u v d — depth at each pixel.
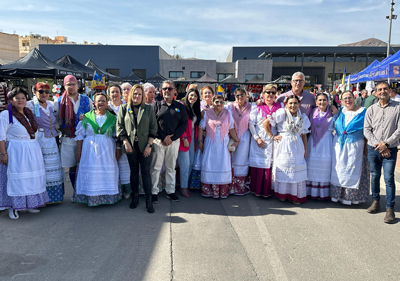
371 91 10.36
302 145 4.47
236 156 4.92
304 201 4.56
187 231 3.54
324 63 31.80
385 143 3.79
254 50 33.75
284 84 23.61
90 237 3.35
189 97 4.73
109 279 2.58
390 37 18.36
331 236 3.44
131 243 3.22
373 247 3.19
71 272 2.67
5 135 3.71
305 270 2.76
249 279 2.61
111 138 4.21
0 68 10.20
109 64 30.16
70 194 4.91
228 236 3.42
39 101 4.14
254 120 4.76
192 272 2.70
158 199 4.71
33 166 3.88
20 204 3.79
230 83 23.30
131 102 4.03
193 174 5.15
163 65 30.62
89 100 4.60
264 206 4.44
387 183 3.88
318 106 4.67
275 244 3.24
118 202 4.52
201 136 4.91
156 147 4.36
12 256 2.93
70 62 13.04
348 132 4.28
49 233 3.44
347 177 4.33
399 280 2.61
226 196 4.81
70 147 4.39
